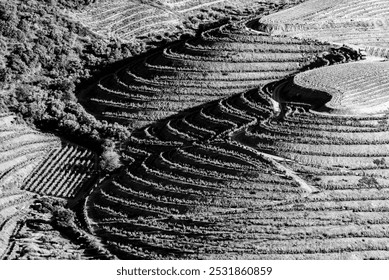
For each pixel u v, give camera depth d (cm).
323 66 16688
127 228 13275
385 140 13838
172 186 13812
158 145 15350
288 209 12800
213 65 17112
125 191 14050
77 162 15512
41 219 13962
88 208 14025
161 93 16738
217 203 13225
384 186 13125
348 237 12356
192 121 15625
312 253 12169
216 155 14138
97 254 12775
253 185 13350
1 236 13388
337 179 13225
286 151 13875
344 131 13962
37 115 16712
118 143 15800
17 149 15775
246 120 15050
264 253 12181
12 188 14800
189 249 12469
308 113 14525
